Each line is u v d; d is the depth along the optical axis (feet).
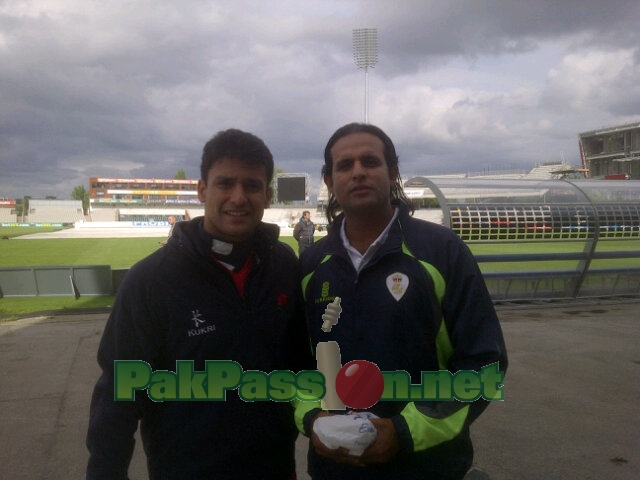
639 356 20.65
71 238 128.47
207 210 6.08
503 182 32.63
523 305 31.99
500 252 34.30
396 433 5.45
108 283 37.55
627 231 32.76
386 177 6.22
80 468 11.98
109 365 6.02
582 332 24.77
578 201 32.81
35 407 15.62
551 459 12.25
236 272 6.10
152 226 195.52
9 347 22.74
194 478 5.94
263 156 6.05
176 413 5.97
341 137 6.33
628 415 14.78
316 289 6.33
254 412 6.03
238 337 5.94
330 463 6.16
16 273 36.83
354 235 6.40
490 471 11.69
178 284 5.88
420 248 5.96
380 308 5.90
